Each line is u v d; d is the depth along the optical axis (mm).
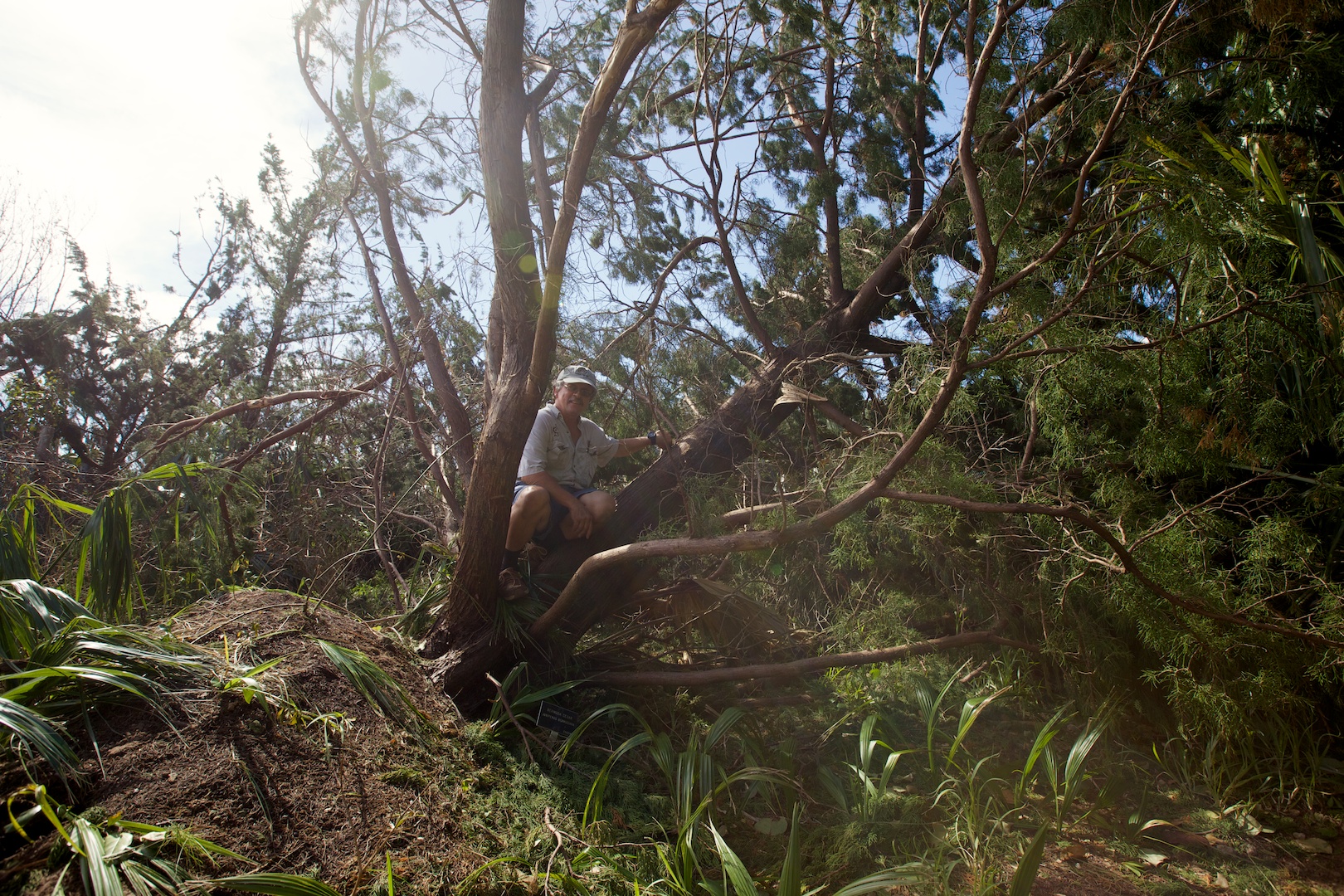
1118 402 4070
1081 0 3490
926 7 5418
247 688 2545
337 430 6422
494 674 3725
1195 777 3590
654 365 4984
